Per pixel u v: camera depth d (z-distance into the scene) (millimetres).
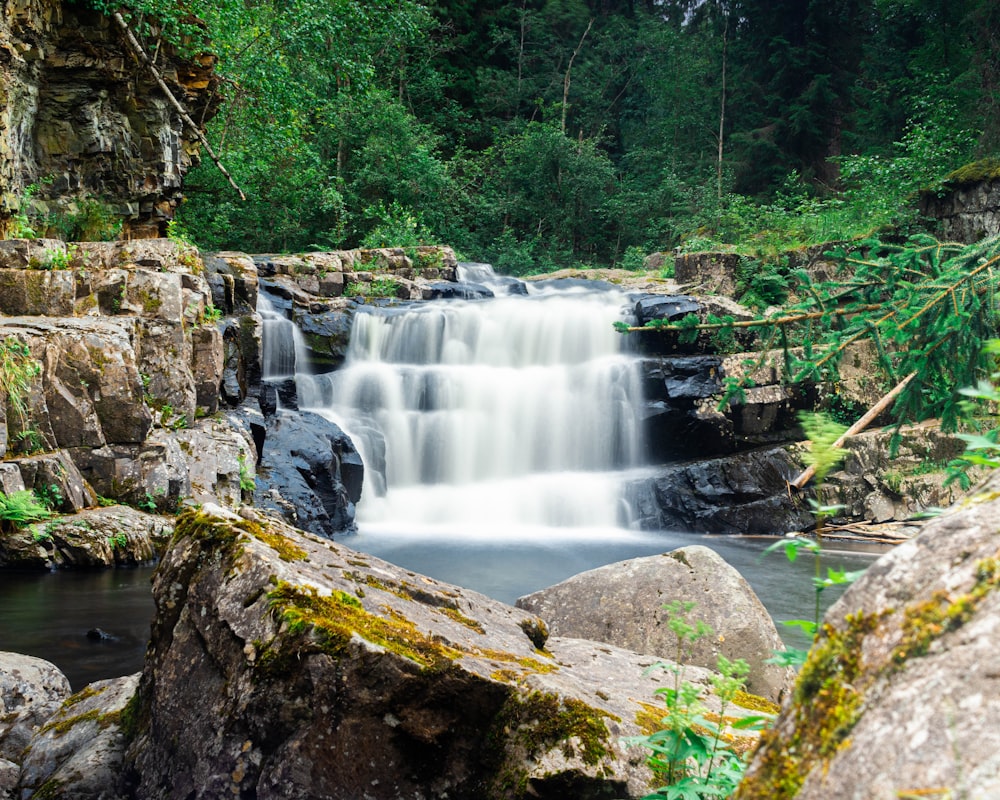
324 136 33125
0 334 10359
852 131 39688
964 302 4203
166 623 3230
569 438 16641
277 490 12453
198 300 12844
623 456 16516
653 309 17141
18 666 4441
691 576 5219
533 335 18062
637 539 14328
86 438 10758
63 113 15781
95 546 9883
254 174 25781
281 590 2920
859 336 4480
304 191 29000
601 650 4121
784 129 39500
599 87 47188
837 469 15312
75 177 15977
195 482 11398
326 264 19906
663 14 52688
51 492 10148
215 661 2939
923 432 15047
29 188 14992
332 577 3240
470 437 16406
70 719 3535
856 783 1179
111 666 6324
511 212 39094
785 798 1308
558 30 48812
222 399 13320
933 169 21688
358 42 25109
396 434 16078
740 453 16062
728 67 44406
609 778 2662
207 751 2816
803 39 40406
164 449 11234
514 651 3357
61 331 10867
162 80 16703
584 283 24297
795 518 15016
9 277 11664
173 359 12078
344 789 2682
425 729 2754
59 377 10727
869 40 39844
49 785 3107
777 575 11242
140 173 17047
